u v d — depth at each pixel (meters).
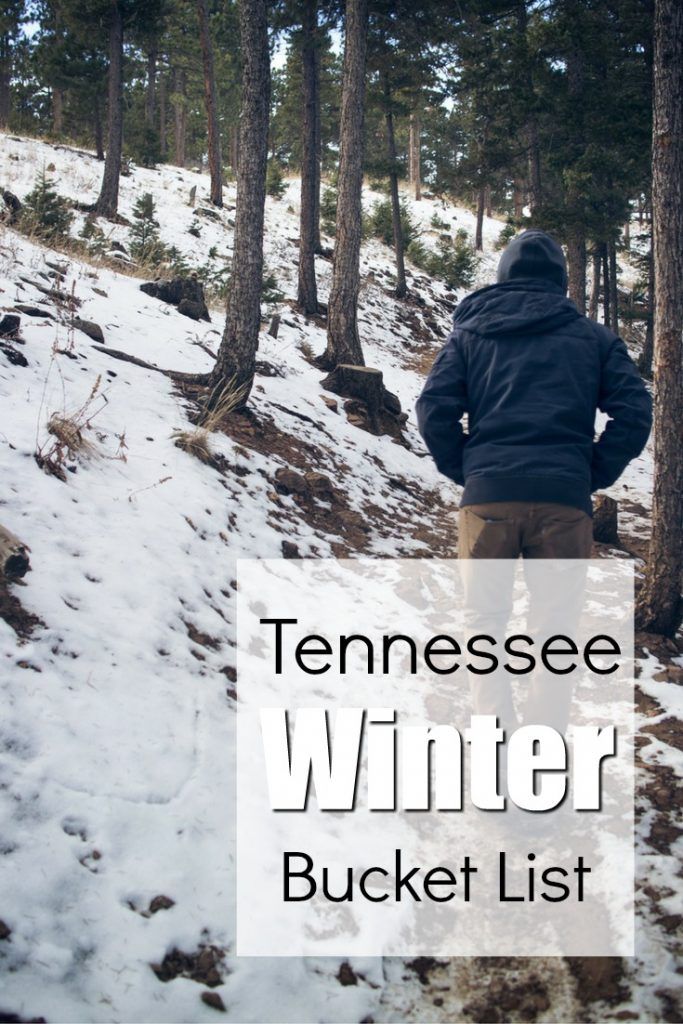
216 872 2.68
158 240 20.66
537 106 18.53
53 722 2.93
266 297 17.31
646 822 3.19
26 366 6.33
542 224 18.83
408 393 16.03
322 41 21.33
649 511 9.84
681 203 4.72
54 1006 2.12
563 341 3.26
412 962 2.57
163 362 8.72
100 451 5.34
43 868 2.43
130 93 38.66
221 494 5.69
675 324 4.76
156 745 3.07
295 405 9.49
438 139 49.34
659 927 2.67
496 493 3.14
